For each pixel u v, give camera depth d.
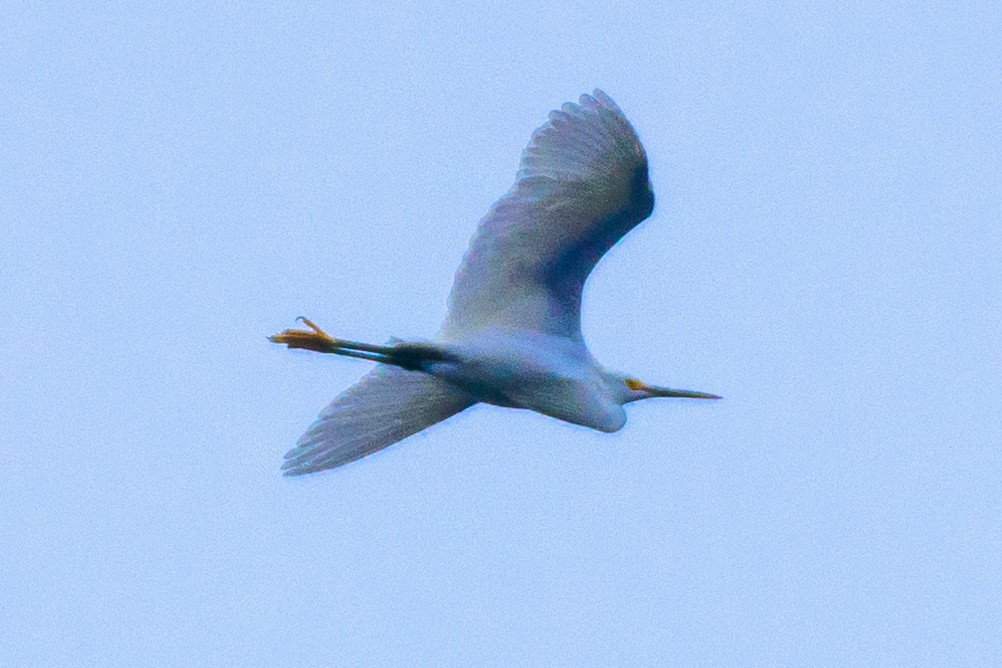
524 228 17.38
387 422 18.17
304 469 18.06
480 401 17.98
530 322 17.61
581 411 17.59
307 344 17.44
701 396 19.31
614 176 17.06
